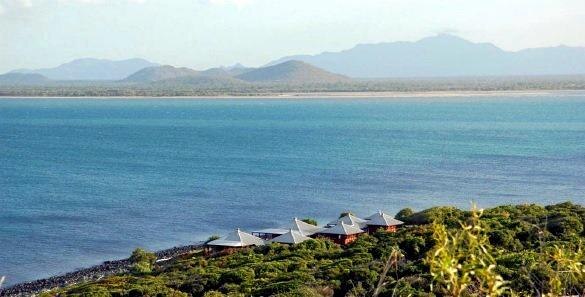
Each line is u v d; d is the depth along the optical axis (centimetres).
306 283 3547
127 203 9750
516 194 10081
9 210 9138
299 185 11356
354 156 15600
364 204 9544
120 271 6050
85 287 4391
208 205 9619
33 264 6494
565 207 5522
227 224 8369
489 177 11869
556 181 11300
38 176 12544
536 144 17662
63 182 11800
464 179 11675
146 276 4731
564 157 14725
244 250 5322
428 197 9975
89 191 10825
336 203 9669
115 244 7319
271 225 8294
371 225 6266
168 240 7531
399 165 13775
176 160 15250
